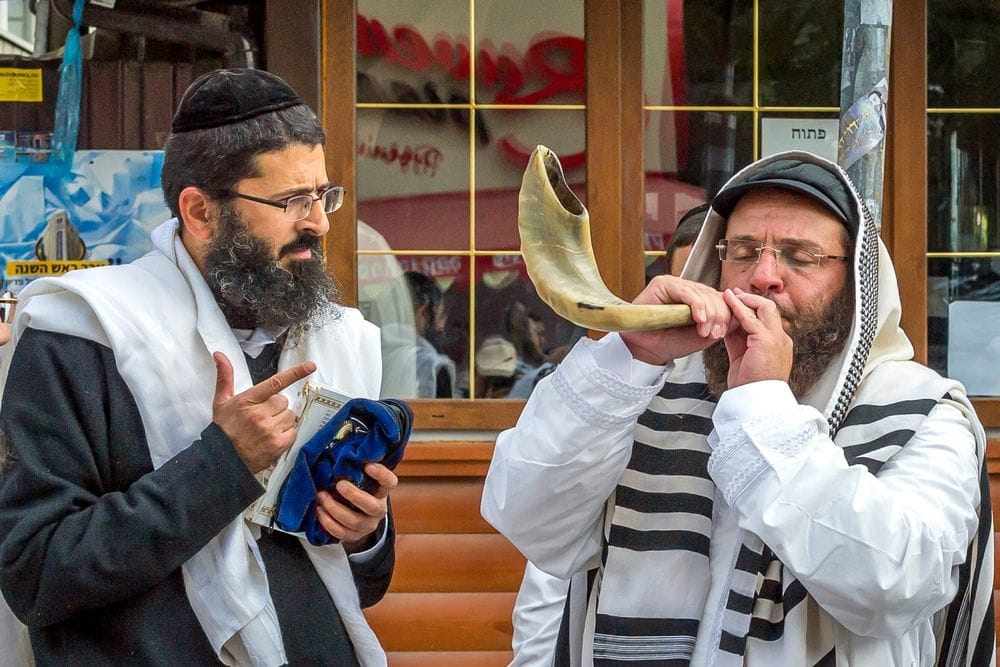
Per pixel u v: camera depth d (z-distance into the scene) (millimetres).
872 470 2391
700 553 2479
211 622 2557
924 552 2258
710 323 2299
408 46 4918
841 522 2232
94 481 2562
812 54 4988
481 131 4941
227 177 2648
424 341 4949
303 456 2631
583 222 2396
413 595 4836
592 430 2408
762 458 2277
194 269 2725
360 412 2672
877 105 3299
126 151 4914
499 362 4965
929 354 5023
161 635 2551
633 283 4953
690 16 4953
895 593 2225
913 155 4953
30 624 2510
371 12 4902
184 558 2490
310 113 2762
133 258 4902
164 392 2596
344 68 4883
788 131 4996
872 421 2459
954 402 2516
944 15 4988
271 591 2654
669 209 4977
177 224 2822
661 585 2475
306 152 2707
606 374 2404
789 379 2486
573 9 4922
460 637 4824
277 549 2689
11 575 2482
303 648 2660
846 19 3348
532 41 4930
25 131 4891
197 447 2510
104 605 2535
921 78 4949
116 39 4977
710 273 2676
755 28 4977
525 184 2416
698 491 2508
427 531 4844
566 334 4953
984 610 2514
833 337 2473
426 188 4938
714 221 2627
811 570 2238
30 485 2500
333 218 4875
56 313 2604
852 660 2375
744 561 2396
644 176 4957
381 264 4938
